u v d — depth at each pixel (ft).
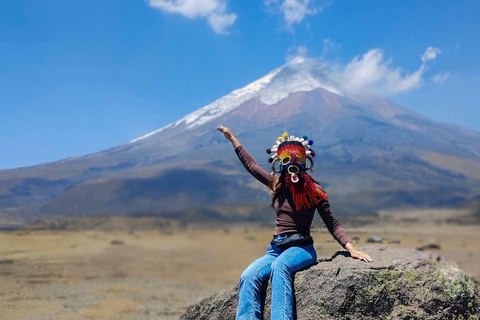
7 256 30.73
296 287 10.38
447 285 10.43
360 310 10.01
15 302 20.71
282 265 10.27
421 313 10.11
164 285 25.12
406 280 10.37
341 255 11.34
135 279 26.89
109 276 27.40
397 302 10.17
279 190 10.89
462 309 10.36
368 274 10.17
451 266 10.76
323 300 10.10
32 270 27.91
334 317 9.98
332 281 10.19
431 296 10.26
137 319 18.15
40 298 21.67
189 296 22.66
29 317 18.15
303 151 10.87
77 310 19.66
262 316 10.44
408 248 11.21
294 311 10.23
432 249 10.62
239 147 11.64
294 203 10.70
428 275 10.54
